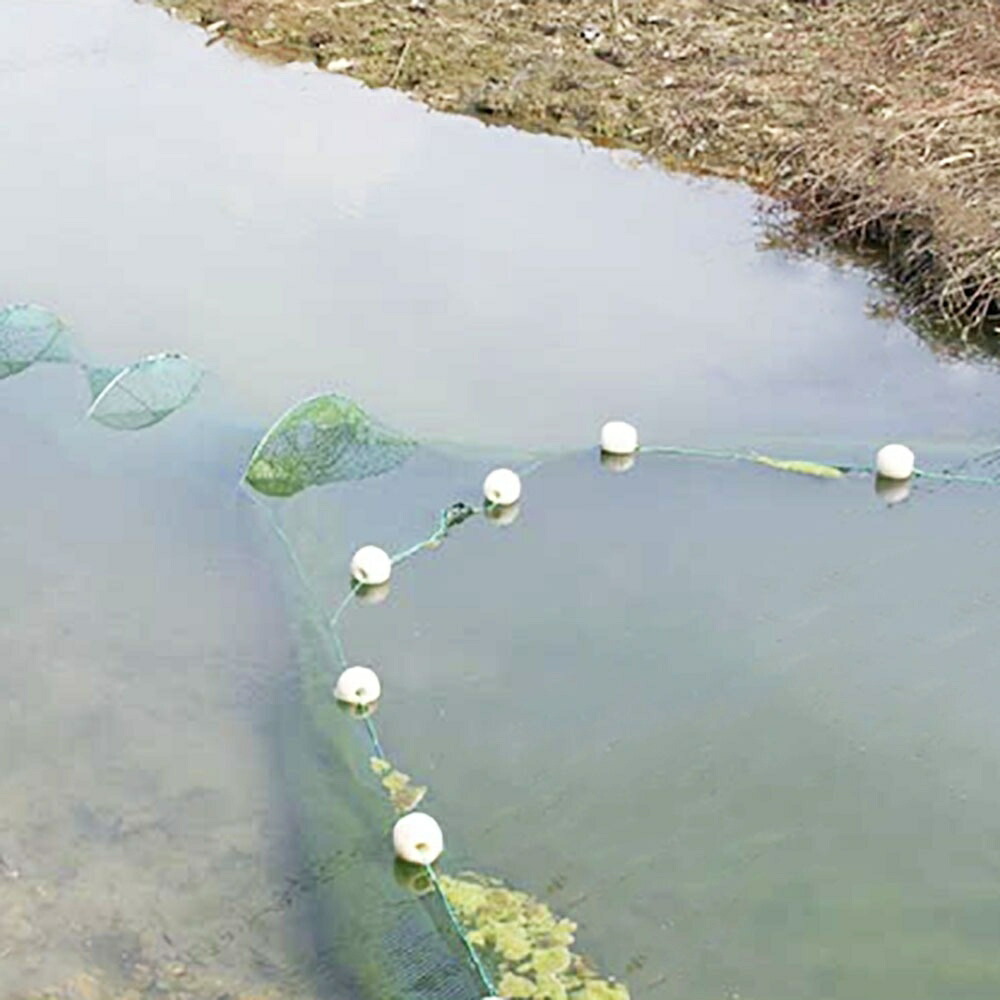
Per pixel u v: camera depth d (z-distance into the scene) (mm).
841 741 4379
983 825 4195
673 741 4383
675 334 5848
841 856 4133
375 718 4438
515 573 4855
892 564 4863
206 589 4789
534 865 4098
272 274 6176
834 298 6031
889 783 4285
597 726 4418
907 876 4094
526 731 4406
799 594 4777
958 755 4344
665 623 4695
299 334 5820
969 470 5172
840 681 4527
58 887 4031
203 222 6523
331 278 6160
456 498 5070
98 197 6676
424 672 4562
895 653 4598
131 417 5395
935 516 5023
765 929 3984
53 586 4793
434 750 4359
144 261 6246
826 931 3986
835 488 5121
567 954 3918
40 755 4324
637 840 4160
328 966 3873
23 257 6250
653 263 6266
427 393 5527
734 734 4398
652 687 4520
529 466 5195
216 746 4348
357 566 4777
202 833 4145
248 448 5273
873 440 5312
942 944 3967
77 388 5547
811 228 6422
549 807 4227
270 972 3867
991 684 4512
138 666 4559
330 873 4055
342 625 4699
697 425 5383
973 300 5805
